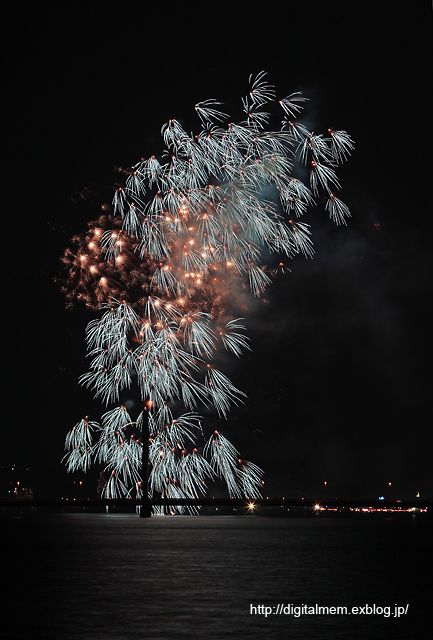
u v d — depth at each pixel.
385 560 71.81
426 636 32.69
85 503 153.50
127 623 34.66
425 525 189.50
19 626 33.88
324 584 50.56
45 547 88.62
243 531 138.62
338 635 32.66
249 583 50.72
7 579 52.91
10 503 156.75
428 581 52.94
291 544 98.19
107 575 55.53
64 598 42.91
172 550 83.94
